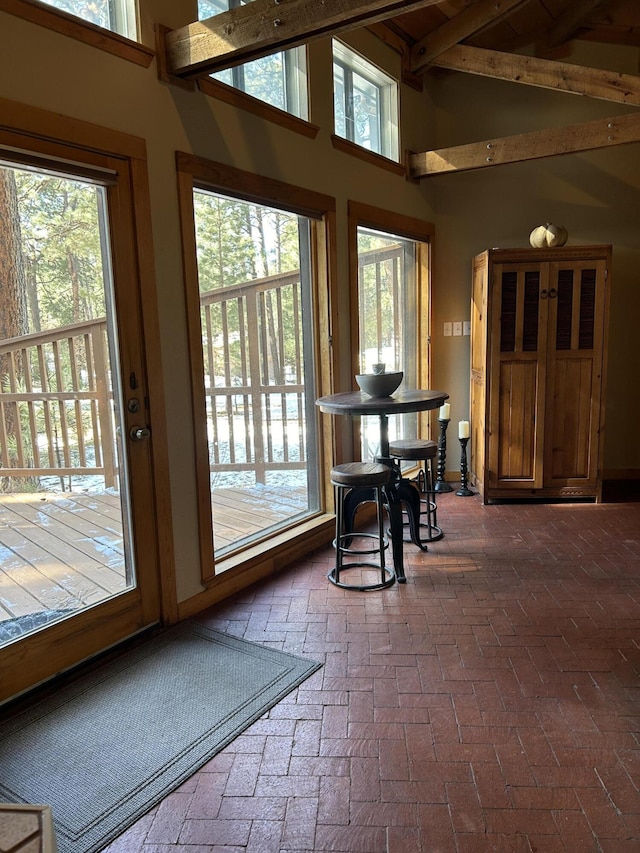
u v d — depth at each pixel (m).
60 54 2.00
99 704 2.02
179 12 2.46
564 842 1.45
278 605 2.74
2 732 1.89
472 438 4.72
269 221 3.18
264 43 2.16
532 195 4.59
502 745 1.79
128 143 2.26
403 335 4.63
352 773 1.69
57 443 2.21
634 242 4.53
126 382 2.34
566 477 4.20
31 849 0.92
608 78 3.54
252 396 3.19
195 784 1.66
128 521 2.41
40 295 2.12
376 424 4.36
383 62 3.97
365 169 3.80
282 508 3.50
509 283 4.00
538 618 2.56
